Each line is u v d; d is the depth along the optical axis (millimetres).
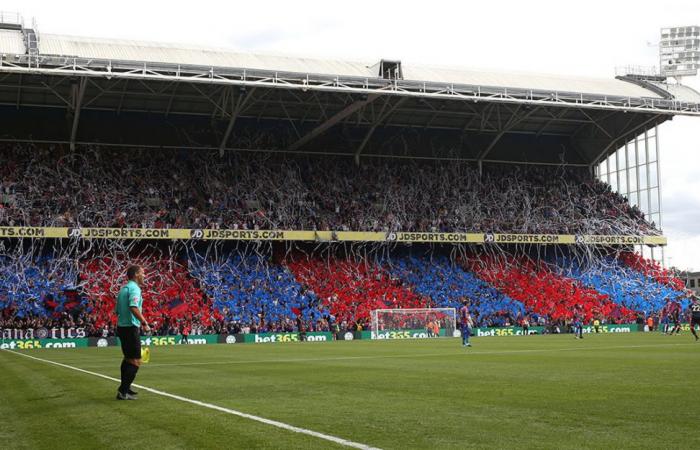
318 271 65250
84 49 51406
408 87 55188
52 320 54531
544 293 67000
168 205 61812
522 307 64938
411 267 68312
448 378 17531
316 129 62719
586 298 66938
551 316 64688
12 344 50750
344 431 9602
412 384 16031
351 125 70438
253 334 56031
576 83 64688
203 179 65000
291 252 66875
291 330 57906
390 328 58781
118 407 12234
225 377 19031
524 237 67312
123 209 60094
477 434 9289
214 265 62625
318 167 69188
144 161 64438
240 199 64438
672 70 81375
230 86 57750
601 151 76625
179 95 62750
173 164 65125
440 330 59875
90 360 30094
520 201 71688
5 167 60281
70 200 59406
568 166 77000
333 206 66375
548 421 10242
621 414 10797
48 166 61469
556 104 58469
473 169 73438
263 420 10586
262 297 60781
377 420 10516
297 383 16812
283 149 68562
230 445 8734
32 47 47812
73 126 59906
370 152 71125
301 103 64250
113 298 56219
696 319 42156
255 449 8477
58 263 57094
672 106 62781
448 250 71188
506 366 21594
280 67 55031
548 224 69875
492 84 59656
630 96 61375
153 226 58531
